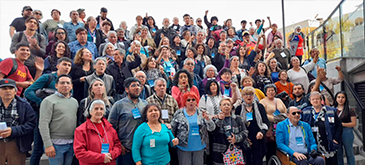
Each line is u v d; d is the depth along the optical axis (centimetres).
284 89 589
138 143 354
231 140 401
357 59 723
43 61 506
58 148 344
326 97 545
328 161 457
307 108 479
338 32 819
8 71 425
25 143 365
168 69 610
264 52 887
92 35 746
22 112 361
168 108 426
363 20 684
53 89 394
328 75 883
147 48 745
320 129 453
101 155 322
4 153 352
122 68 507
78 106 374
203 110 392
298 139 429
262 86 602
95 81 377
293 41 926
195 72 649
